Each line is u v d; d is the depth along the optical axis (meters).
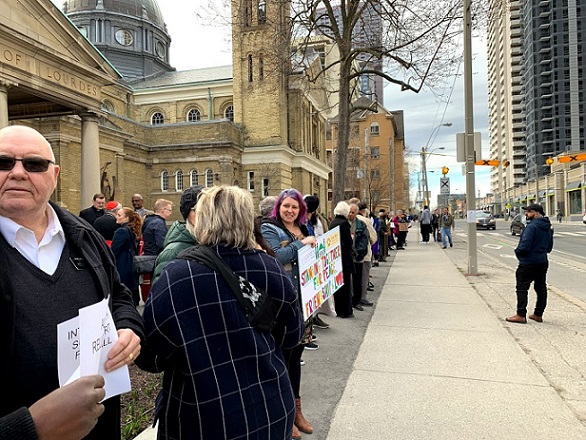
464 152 11.80
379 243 13.73
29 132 1.68
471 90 11.84
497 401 4.00
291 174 37.28
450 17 12.21
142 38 49.28
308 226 5.23
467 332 6.17
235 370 1.86
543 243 6.50
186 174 32.59
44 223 1.74
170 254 3.19
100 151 26.23
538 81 123.38
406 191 74.62
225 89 39.84
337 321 6.91
